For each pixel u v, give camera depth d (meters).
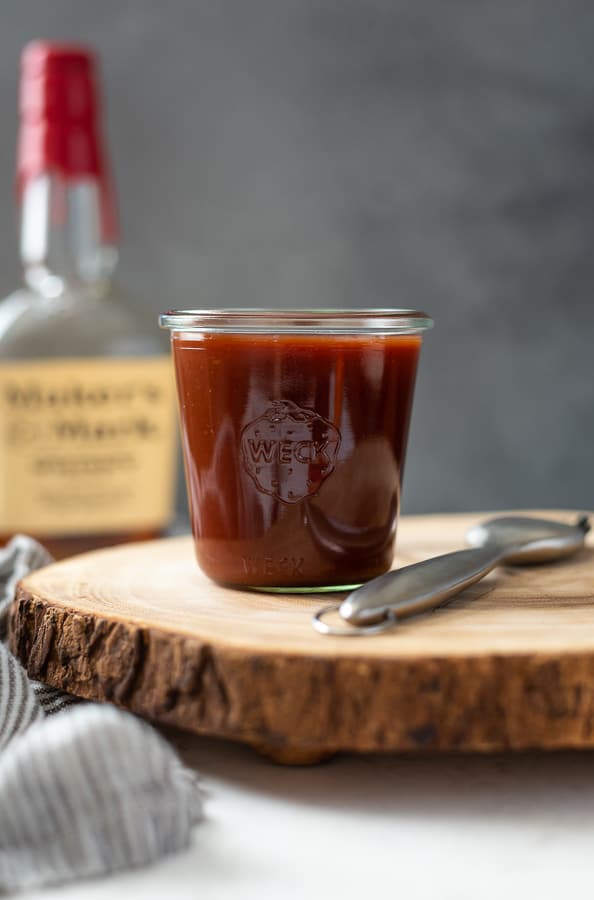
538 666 0.44
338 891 0.41
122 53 1.06
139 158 1.07
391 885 0.41
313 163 1.08
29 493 0.83
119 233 1.08
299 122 1.08
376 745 0.45
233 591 0.53
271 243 1.09
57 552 0.84
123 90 1.07
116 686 0.48
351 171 1.08
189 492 0.54
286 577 0.51
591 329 1.10
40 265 0.83
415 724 0.44
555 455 1.12
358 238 1.09
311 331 0.50
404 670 0.44
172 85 1.07
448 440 1.12
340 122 1.08
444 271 1.09
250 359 0.50
